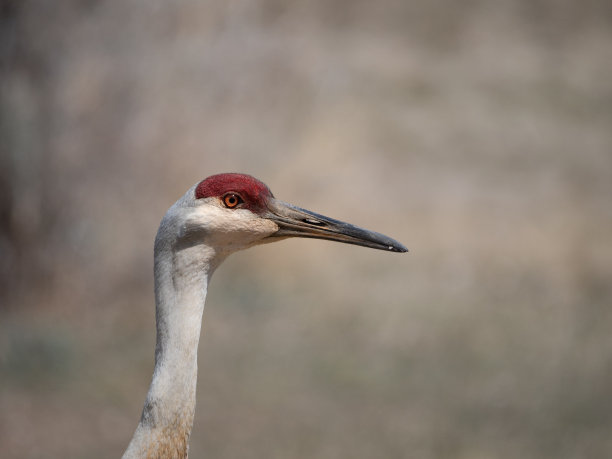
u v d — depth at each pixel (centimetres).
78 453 1541
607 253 2589
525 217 2794
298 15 2980
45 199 2050
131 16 2158
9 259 2019
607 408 1797
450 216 2756
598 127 3644
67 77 2091
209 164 2302
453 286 2375
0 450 1511
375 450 1633
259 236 807
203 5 2275
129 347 1953
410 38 4378
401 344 2077
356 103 3381
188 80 2261
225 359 1973
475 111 3622
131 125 2162
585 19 4906
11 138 2008
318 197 2672
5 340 1852
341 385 1900
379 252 2562
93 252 2103
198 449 1609
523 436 1698
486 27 4681
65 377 1794
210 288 2317
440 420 1770
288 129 2773
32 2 2019
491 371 1950
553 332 2141
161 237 771
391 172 2962
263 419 1734
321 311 2222
